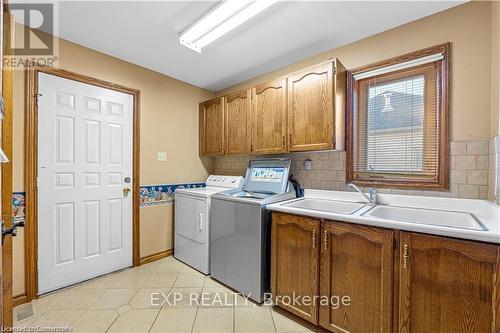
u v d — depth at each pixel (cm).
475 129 160
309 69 210
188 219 267
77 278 219
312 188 240
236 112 275
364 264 142
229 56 241
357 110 214
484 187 157
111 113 242
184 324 167
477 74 160
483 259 108
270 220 198
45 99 199
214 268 235
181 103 306
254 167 279
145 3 163
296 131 218
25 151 189
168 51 231
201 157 330
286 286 178
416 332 125
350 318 147
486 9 158
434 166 177
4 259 110
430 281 122
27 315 174
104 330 160
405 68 189
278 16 177
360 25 189
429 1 162
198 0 160
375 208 178
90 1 161
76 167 218
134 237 260
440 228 119
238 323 169
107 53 235
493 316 106
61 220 209
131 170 258
